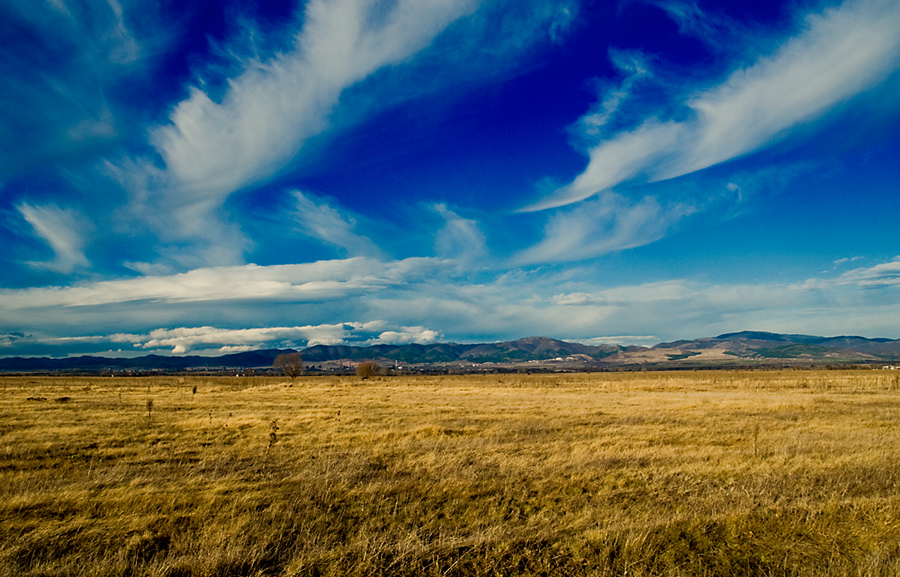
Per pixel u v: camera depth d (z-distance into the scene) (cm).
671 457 1325
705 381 6550
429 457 1304
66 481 1036
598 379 8769
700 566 626
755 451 1369
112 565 616
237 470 1170
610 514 827
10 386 5428
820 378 7031
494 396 4131
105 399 3469
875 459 1228
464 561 635
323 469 1163
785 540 702
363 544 671
